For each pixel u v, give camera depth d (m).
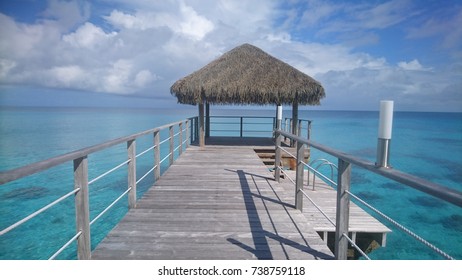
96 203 13.30
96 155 23.83
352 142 34.16
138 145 28.62
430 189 1.37
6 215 12.14
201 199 4.64
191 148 10.07
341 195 2.68
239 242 3.20
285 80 9.88
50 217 11.89
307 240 3.26
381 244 5.16
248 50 11.19
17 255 9.16
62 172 18.55
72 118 80.75
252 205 4.37
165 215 3.95
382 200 14.96
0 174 1.48
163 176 6.12
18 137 33.56
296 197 4.18
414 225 12.27
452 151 29.97
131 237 3.29
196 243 3.17
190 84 9.84
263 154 9.83
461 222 12.59
